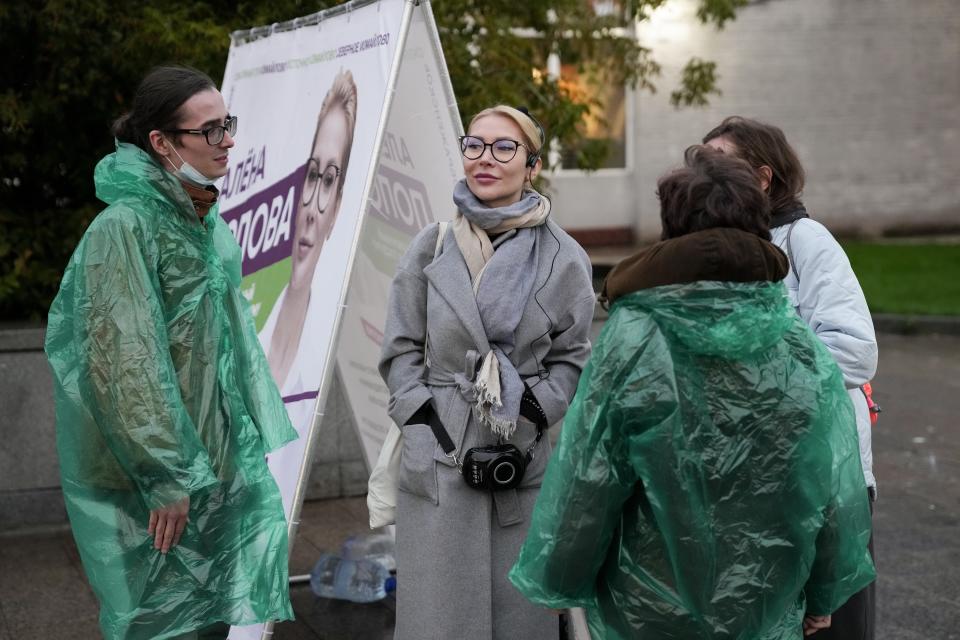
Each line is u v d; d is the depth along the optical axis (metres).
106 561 2.49
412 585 2.79
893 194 17.69
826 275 2.64
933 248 15.68
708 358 1.96
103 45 5.66
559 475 2.03
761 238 2.01
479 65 6.30
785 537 2.00
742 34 16.44
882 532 4.93
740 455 1.97
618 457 2.00
